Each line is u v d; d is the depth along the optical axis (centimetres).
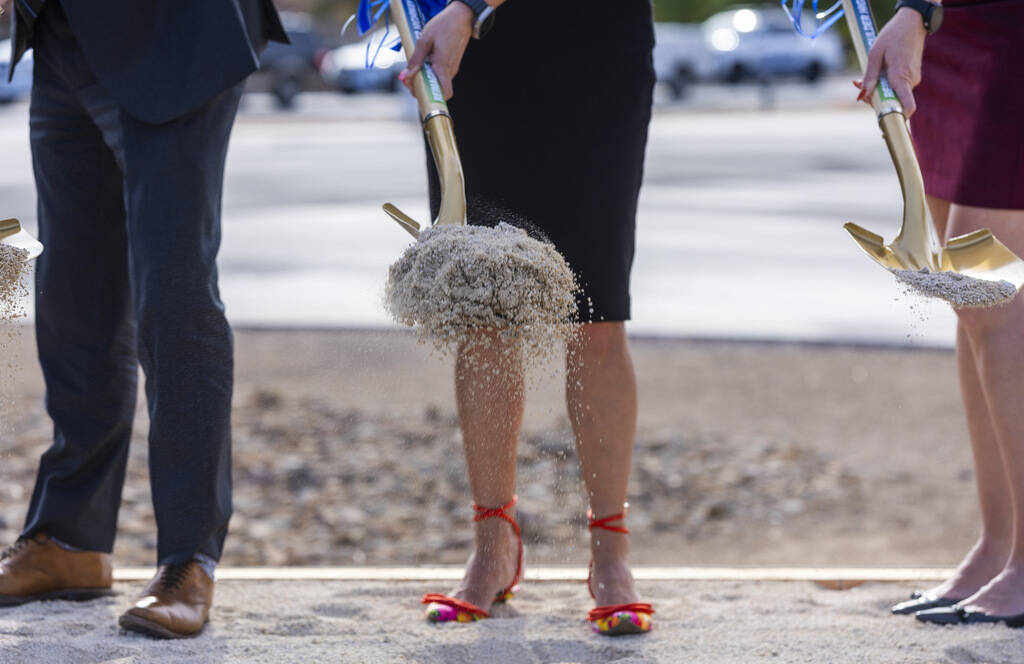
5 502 787
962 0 495
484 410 494
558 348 440
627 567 505
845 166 2948
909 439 995
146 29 463
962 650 456
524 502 824
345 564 731
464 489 862
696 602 536
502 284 402
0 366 999
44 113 501
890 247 447
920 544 767
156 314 464
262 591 545
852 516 827
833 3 511
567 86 485
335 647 460
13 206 1977
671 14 7300
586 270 489
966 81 493
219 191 479
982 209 492
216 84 458
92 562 525
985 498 524
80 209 504
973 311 488
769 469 917
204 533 481
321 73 5438
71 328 511
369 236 1900
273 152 3338
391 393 1076
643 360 1249
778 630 488
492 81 489
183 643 461
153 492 480
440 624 496
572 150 487
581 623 501
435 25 458
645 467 921
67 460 519
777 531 798
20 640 456
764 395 1118
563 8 483
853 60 6631
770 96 5147
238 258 1705
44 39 489
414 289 411
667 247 1872
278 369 1141
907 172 450
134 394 529
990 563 520
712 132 4034
